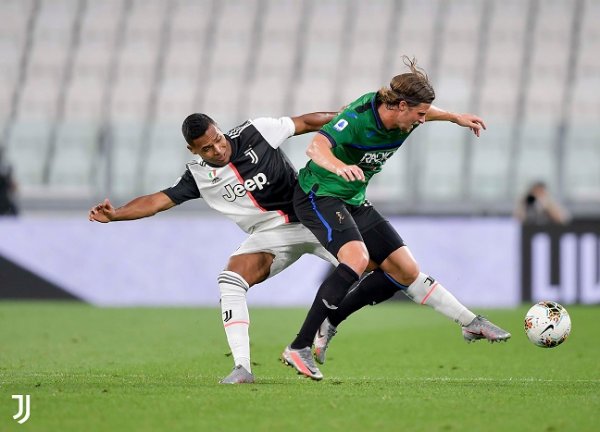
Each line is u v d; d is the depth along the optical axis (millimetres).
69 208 74188
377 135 22234
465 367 29641
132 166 77250
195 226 59469
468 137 76438
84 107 82438
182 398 20031
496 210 71125
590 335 40094
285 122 24141
